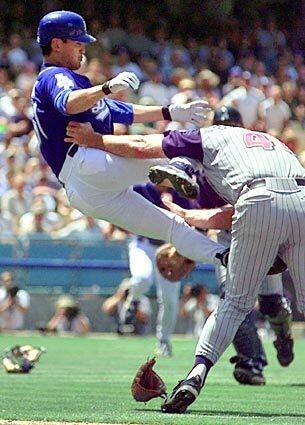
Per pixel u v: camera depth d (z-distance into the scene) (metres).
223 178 20.06
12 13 84.25
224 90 74.12
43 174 58.03
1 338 48.84
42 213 55.69
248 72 77.62
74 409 20.83
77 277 55.31
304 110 77.50
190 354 41.12
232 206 21.20
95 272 55.31
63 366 34.50
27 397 23.58
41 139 22.28
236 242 19.88
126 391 25.39
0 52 73.38
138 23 84.69
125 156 21.52
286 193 19.53
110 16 85.31
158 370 32.50
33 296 55.06
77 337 51.94
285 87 78.31
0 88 67.44
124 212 22.48
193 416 19.30
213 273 54.84
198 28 90.12
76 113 21.25
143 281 42.28
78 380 28.75
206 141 20.25
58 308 54.12
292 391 26.11
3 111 63.56
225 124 26.75
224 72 82.81
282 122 70.25
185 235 22.20
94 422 18.36
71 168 22.05
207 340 20.16
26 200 56.88
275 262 20.55
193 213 22.41
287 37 93.62
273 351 43.59
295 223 19.61
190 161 20.39
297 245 19.88
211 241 22.17
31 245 55.09
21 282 55.06
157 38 85.12
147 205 22.59
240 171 19.80
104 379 29.25
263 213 19.44
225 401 23.17
